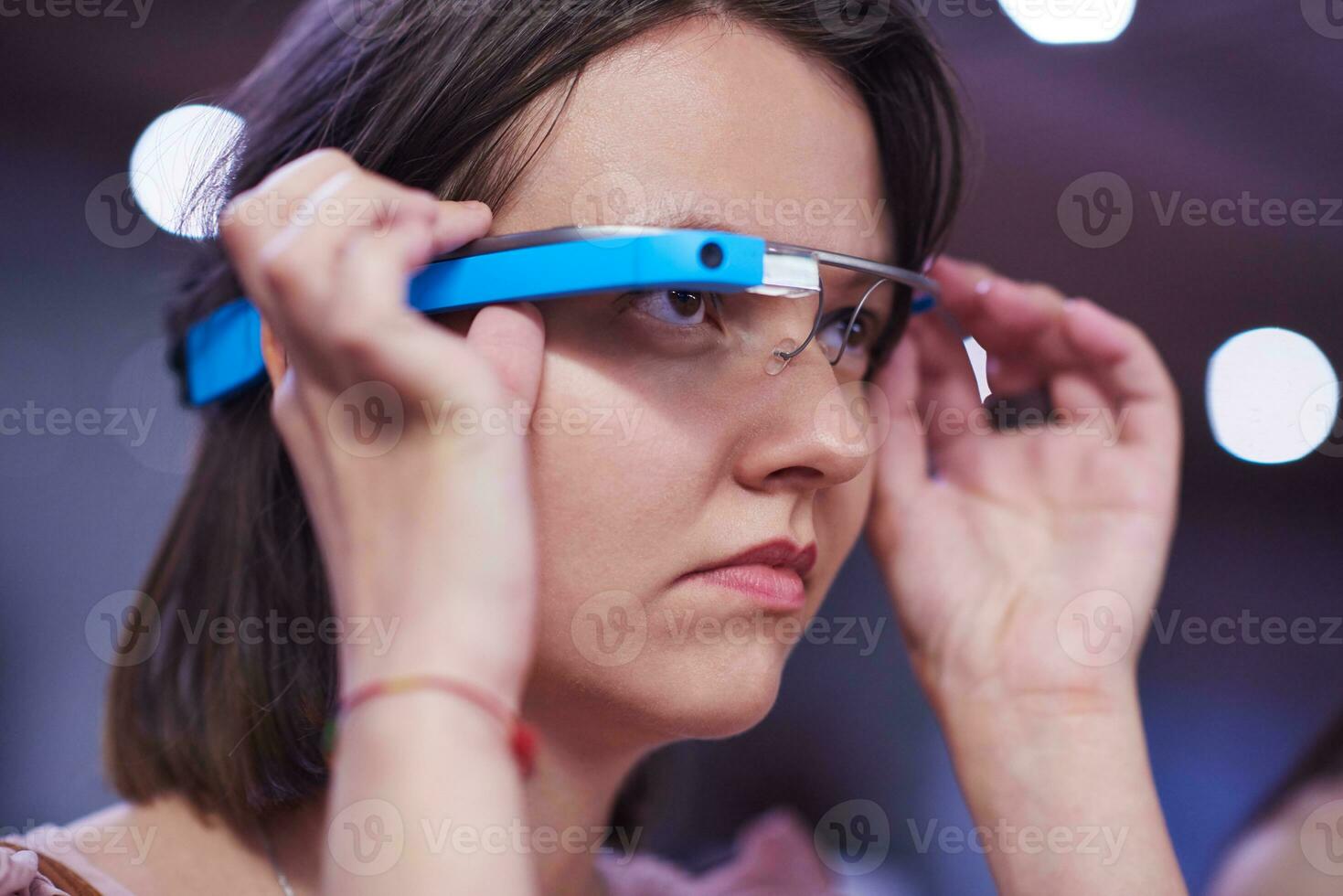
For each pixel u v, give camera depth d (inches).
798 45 24.3
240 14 66.7
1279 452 47.1
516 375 21.0
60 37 67.9
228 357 26.4
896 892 65.1
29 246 71.7
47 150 72.6
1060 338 34.4
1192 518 97.9
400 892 15.9
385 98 24.1
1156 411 33.9
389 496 18.2
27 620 66.3
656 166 22.1
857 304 26.2
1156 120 68.1
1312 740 37.0
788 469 23.3
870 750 70.6
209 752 25.9
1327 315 81.7
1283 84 64.3
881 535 33.9
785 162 23.4
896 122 27.2
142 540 68.4
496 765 16.7
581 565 22.0
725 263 21.2
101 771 28.1
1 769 63.5
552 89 22.3
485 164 22.4
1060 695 30.7
